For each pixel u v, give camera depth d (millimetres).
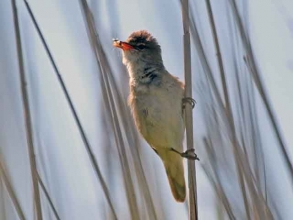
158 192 9445
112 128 8758
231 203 8203
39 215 7582
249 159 8398
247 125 8562
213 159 8453
